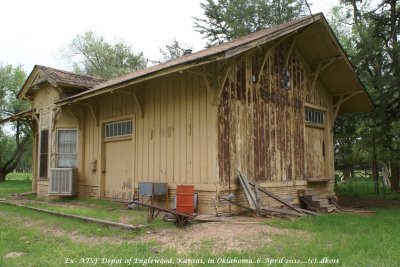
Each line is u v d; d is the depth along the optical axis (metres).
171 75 10.55
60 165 14.09
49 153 14.08
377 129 17.67
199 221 8.34
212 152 9.30
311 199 11.67
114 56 39.47
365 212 11.24
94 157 13.45
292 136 12.11
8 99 31.44
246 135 10.28
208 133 9.45
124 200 12.08
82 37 39.53
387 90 14.45
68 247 6.41
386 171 24.28
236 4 28.41
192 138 9.81
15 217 9.70
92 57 39.53
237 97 10.16
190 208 8.45
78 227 7.96
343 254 5.71
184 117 10.07
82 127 14.02
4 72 31.38
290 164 11.86
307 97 13.09
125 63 40.03
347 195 17.69
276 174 11.20
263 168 10.73
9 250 6.34
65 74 14.79
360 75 14.91
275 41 11.05
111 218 8.65
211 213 9.19
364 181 28.16
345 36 24.39
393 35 14.80
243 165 10.06
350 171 29.81
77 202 12.51
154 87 11.08
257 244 6.43
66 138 14.18
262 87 11.09
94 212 9.53
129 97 12.06
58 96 13.98
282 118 11.75
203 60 8.02
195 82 9.88
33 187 17.31
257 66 11.00
